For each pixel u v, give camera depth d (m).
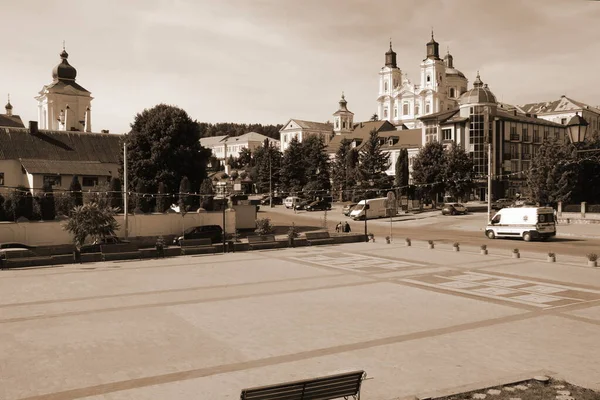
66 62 83.69
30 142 62.00
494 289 19.53
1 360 11.66
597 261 25.64
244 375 10.55
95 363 11.39
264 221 44.16
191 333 13.79
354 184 85.75
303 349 12.27
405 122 133.88
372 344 12.60
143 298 18.53
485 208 68.81
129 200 52.22
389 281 21.62
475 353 11.77
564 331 13.58
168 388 9.88
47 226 39.47
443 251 31.86
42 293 19.61
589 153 57.69
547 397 8.97
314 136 102.25
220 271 25.03
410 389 9.62
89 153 64.50
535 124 89.06
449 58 143.75
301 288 20.27
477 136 82.25
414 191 76.25
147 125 56.97
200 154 60.06
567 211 54.34
